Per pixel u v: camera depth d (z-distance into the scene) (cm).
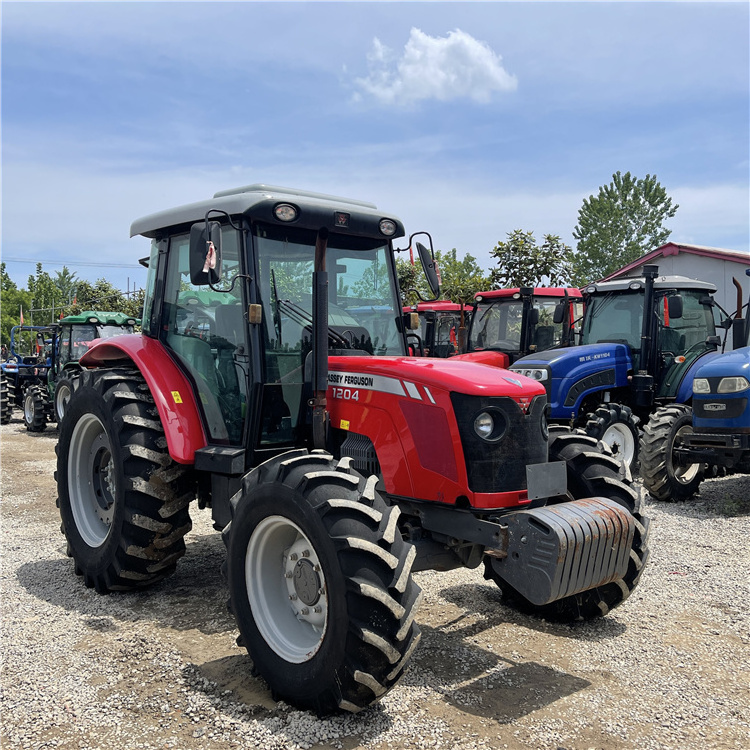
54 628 390
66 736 281
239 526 329
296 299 408
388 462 355
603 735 283
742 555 532
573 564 310
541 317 950
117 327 1380
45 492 770
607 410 760
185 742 276
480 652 362
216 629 389
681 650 366
